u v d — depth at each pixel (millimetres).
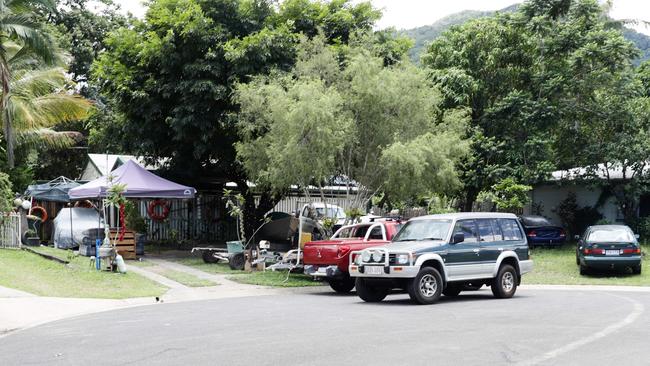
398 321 12320
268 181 23109
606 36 30141
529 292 18688
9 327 12766
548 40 30672
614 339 10219
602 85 29797
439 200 33844
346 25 28234
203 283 19938
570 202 32969
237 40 26094
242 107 23797
